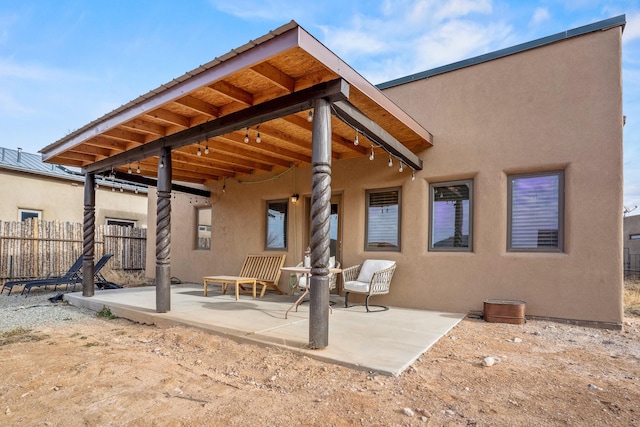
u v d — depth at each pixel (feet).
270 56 11.14
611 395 9.43
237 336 14.21
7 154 47.57
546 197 18.26
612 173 16.58
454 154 20.33
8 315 20.66
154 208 38.58
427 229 21.22
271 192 28.35
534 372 10.97
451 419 8.25
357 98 14.82
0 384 10.42
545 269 17.76
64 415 8.64
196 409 8.89
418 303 20.80
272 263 27.40
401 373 10.75
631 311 21.03
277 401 9.25
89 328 17.51
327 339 12.73
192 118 17.43
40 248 36.68
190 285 31.60
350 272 21.84
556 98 17.87
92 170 24.54
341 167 24.35
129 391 9.91
